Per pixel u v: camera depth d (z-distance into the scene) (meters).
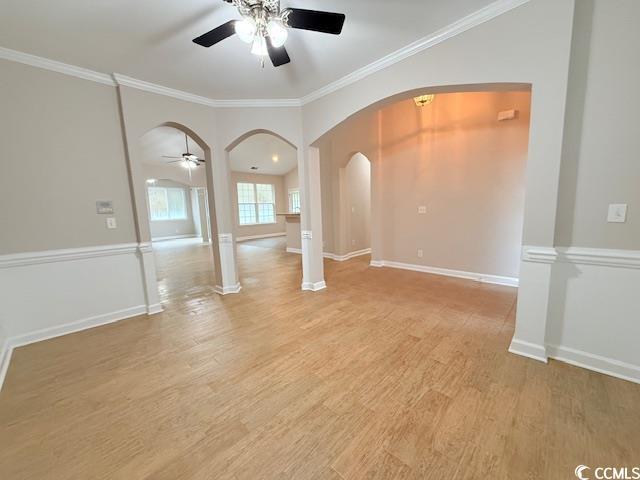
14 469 1.29
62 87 2.58
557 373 1.88
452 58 2.15
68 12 1.87
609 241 1.77
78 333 2.70
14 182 2.41
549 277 1.95
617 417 1.48
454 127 4.11
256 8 1.62
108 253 2.91
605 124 1.70
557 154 1.81
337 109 3.11
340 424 1.50
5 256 2.38
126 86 2.87
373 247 5.25
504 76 1.95
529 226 1.97
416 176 4.60
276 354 2.23
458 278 4.23
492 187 3.87
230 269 3.85
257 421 1.54
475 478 1.18
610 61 1.65
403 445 1.36
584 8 1.68
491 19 1.95
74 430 1.51
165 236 11.20
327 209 6.07
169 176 8.38
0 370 2.00
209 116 3.52
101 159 2.84
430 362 2.05
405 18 2.03
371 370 1.98
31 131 2.46
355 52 2.47
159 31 2.11
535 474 1.19
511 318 2.77
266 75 2.87
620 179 1.70
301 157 3.66
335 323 2.77
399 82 2.49
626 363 1.78
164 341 2.50
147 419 1.58
